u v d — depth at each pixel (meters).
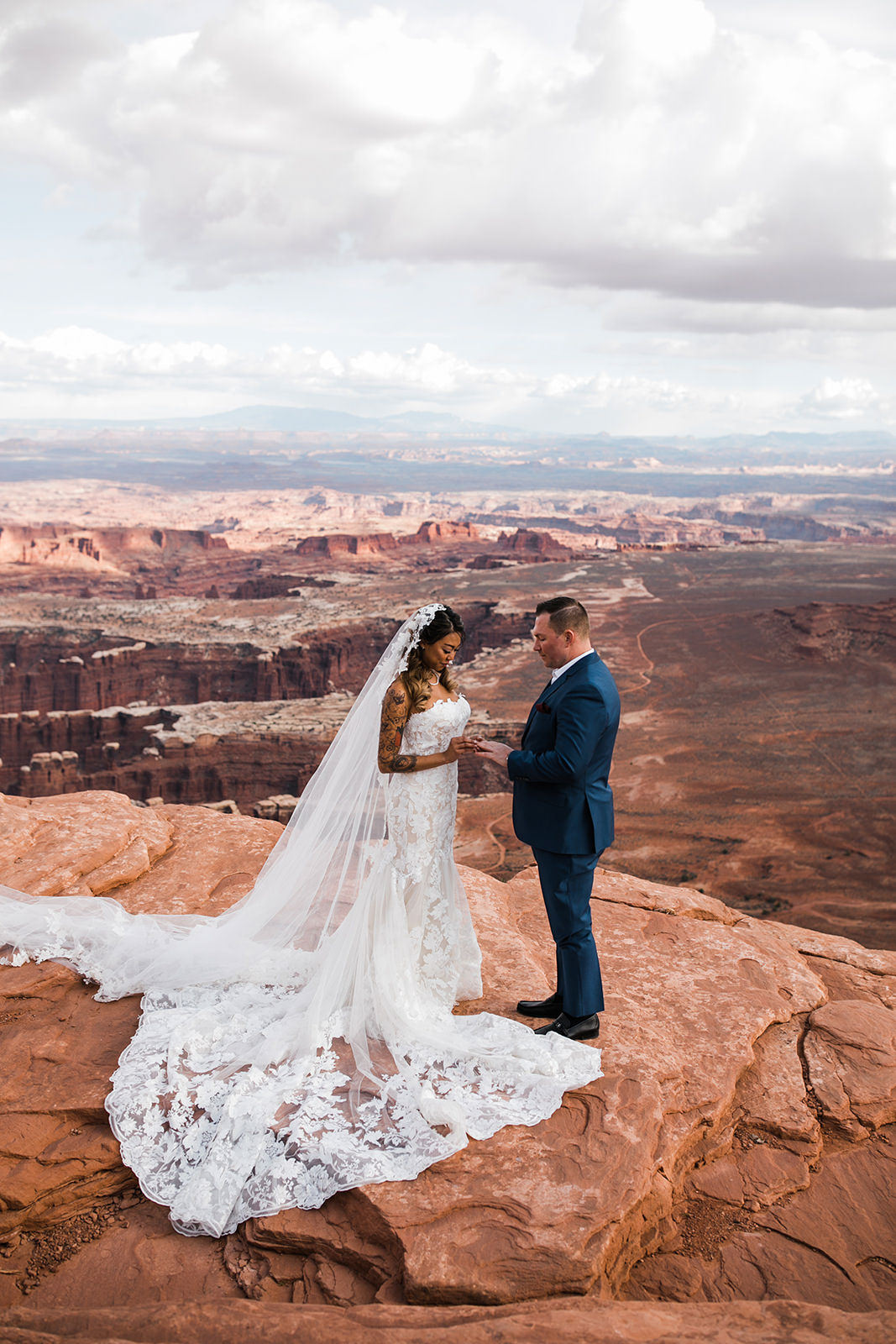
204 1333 3.05
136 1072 4.90
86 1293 3.89
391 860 5.36
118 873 7.19
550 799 5.19
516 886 8.05
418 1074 4.87
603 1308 3.24
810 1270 4.12
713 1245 4.26
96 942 6.05
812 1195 4.57
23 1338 2.88
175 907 6.87
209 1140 4.53
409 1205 4.00
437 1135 4.42
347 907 6.10
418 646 5.22
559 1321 3.03
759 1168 4.69
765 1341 2.89
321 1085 4.79
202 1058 5.04
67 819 8.06
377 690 5.50
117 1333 3.08
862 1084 5.25
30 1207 4.25
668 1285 4.04
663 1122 4.69
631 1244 4.12
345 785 5.82
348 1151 4.30
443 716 5.21
